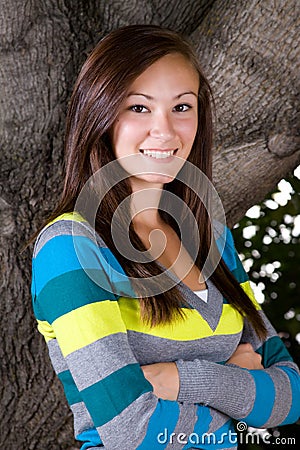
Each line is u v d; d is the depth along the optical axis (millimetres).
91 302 2453
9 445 3924
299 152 3641
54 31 3564
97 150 2668
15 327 3795
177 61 2684
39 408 3900
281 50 3354
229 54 3447
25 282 3744
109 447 2404
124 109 2645
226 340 2764
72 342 2436
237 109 3500
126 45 2633
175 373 2537
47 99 3602
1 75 3516
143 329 2578
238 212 3842
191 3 3658
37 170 3697
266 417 2670
